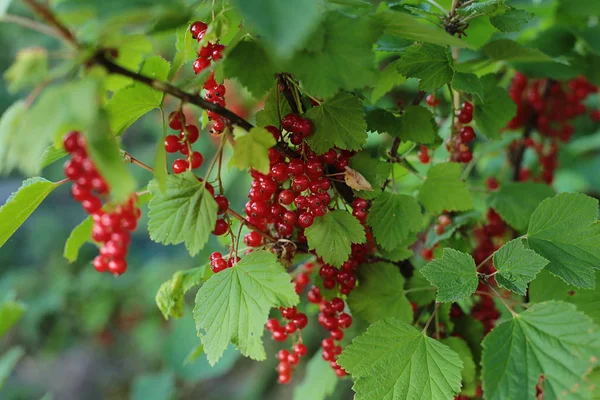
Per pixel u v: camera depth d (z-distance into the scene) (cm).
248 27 59
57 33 55
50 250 230
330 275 68
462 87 65
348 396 118
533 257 61
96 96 53
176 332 129
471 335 70
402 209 66
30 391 199
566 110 89
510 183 77
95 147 54
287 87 64
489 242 79
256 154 60
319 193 64
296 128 63
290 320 69
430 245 74
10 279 187
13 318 90
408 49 65
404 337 63
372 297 69
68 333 174
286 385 157
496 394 59
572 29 82
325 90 58
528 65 79
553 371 59
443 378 62
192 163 63
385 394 62
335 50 58
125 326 179
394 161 70
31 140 53
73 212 256
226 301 63
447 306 69
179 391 178
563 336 59
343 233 64
